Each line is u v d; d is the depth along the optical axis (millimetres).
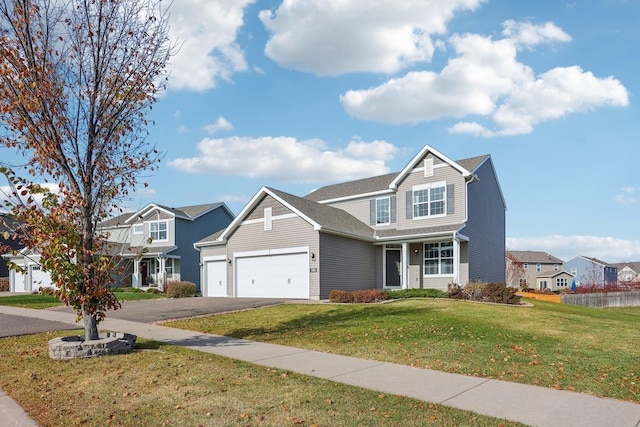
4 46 9609
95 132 10602
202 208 41562
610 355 9492
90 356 9688
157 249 37312
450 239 23219
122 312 17766
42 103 9867
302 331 13016
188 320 15547
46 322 15016
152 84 11016
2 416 6238
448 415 5922
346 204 29328
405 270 24438
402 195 26297
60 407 6457
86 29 10406
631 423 5680
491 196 28031
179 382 7535
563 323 14016
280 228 24203
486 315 15227
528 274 68125
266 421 5742
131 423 5785
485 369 8445
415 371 8367
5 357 9836
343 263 24016
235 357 9570
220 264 29281
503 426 5535
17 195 9641
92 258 10570
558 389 7172
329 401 6469
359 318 15102
